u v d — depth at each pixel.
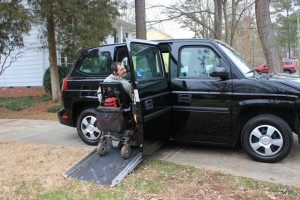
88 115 6.22
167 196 3.86
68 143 6.50
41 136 7.27
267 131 4.93
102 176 4.46
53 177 4.51
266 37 10.01
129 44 4.64
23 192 4.07
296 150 5.56
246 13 20.28
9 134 7.66
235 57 5.52
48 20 11.58
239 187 4.05
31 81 16.80
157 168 4.79
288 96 4.75
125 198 3.85
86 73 6.13
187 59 5.52
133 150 5.18
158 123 5.16
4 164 5.10
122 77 5.07
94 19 11.09
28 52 16.59
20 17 9.88
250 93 4.96
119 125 4.78
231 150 5.67
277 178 4.33
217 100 5.18
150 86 4.98
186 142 5.55
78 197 3.90
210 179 4.33
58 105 12.11
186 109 5.41
